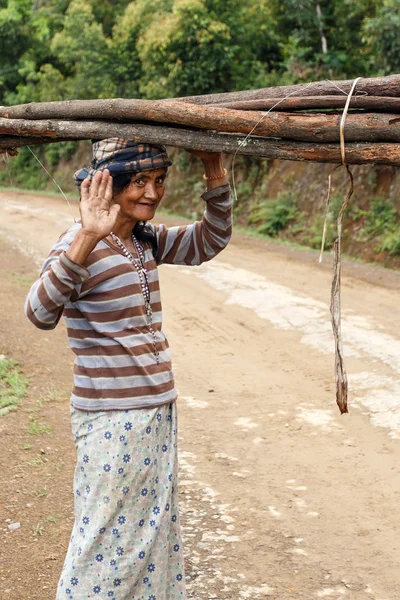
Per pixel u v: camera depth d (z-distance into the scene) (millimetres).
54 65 28359
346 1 16562
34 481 4230
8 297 9273
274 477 4328
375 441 4793
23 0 28062
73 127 2557
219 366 6688
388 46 14281
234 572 3293
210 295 9602
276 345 7250
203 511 3916
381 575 3271
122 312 2393
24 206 20859
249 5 18875
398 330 7496
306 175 15758
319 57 17609
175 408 2535
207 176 2693
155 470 2441
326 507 3932
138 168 2391
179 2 17891
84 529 2402
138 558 2404
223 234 2764
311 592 3131
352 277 10633
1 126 2705
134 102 2443
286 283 10180
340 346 2473
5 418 5273
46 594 3137
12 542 3566
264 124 2371
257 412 5457
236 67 18484
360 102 2318
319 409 5438
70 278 2250
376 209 13422
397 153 2291
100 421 2387
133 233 2566
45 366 6621
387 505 3932
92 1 24297
